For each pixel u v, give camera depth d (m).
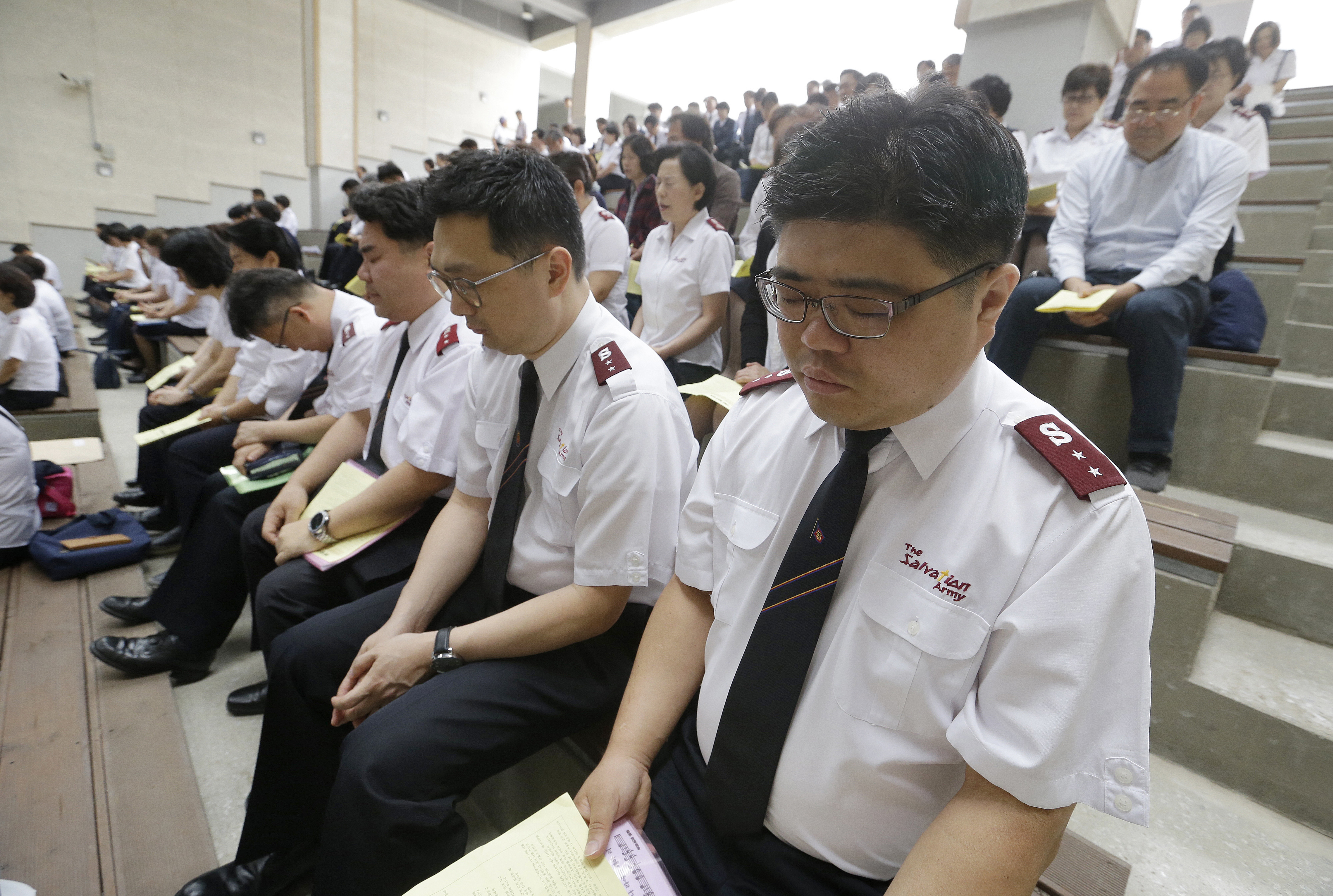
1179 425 1.87
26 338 3.42
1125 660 0.54
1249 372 1.74
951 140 0.46
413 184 1.54
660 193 2.34
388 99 11.41
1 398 3.39
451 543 1.24
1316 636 1.39
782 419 0.77
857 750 0.62
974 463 0.62
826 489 0.68
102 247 9.38
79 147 8.98
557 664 1.05
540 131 7.54
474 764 0.96
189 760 1.42
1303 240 2.59
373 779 0.89
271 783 1.16
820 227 0.49
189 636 1.70
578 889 0.68
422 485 1.45
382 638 1.10
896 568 0.62
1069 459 0.58
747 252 2.93
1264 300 2.20
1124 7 2.98
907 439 0.62
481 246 0.98
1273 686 1.25
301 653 1.16
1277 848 1.11
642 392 1.02
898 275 0.49
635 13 11.17
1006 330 2.08
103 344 6.55
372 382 1.79
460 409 1.44
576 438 1.06
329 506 1.55
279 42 10.18
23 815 1.25
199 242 2.82
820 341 0.53
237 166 10.20
